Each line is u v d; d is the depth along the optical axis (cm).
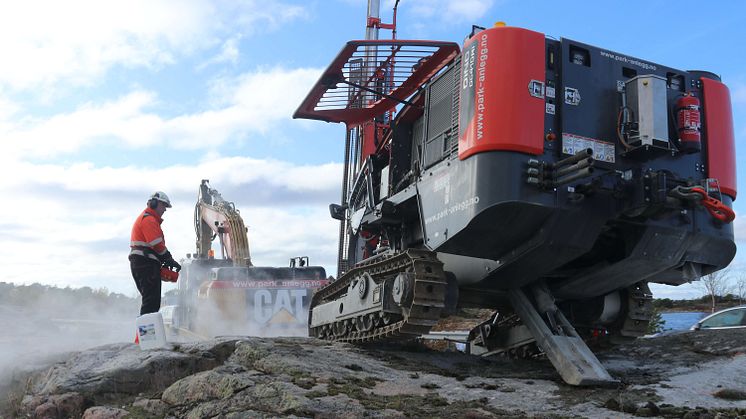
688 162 793
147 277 960
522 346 961
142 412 692
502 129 709
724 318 1238
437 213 799
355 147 1150
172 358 782
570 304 962
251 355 761
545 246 735
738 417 549
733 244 820
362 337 883
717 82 834
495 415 569
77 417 738
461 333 1249
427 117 865
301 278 1645
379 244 1091
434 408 588
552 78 746
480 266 829
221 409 617
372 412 565
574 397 645
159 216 995
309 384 646
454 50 845
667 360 886
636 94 756
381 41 822
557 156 728
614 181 727
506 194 698
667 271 873
